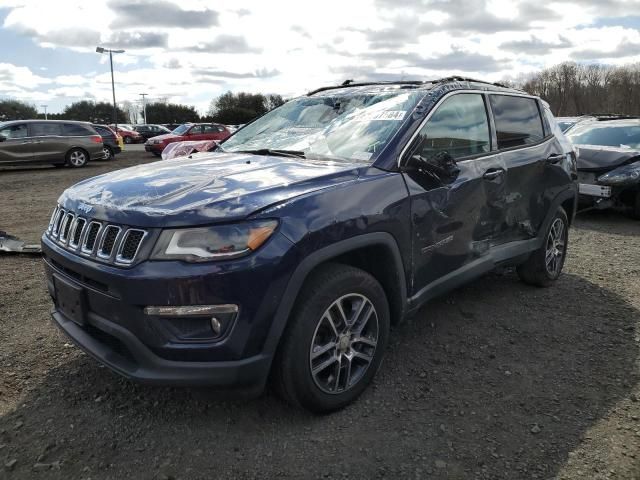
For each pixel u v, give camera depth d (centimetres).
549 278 479
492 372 334
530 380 325
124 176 309
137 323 244
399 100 363
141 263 241
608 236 712
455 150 363
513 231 420
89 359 346
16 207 948
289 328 260
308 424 279
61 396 303
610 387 317
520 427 278
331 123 374
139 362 249
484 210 377
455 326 400
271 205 253
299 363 263
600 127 935
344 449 260
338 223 268
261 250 243
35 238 697
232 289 239
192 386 244
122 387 313
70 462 250
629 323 408
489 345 370
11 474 242
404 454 257
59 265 289
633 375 331
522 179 418
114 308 251
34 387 312
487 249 391
